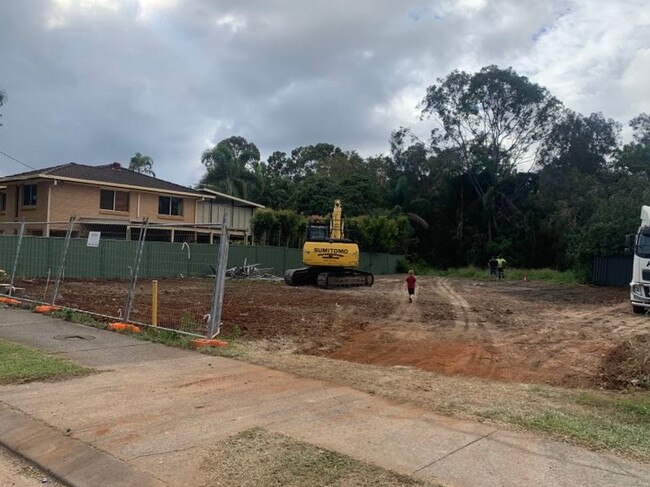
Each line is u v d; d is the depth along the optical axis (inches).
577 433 218.7
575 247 1555.1
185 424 222.5
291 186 2372.0
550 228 2224.4
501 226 2412.6
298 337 462.9
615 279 1425.9
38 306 531.8
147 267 1104.2
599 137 2437.3
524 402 272.5
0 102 1111.0
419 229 2448.3
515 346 468.8
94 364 323.9
